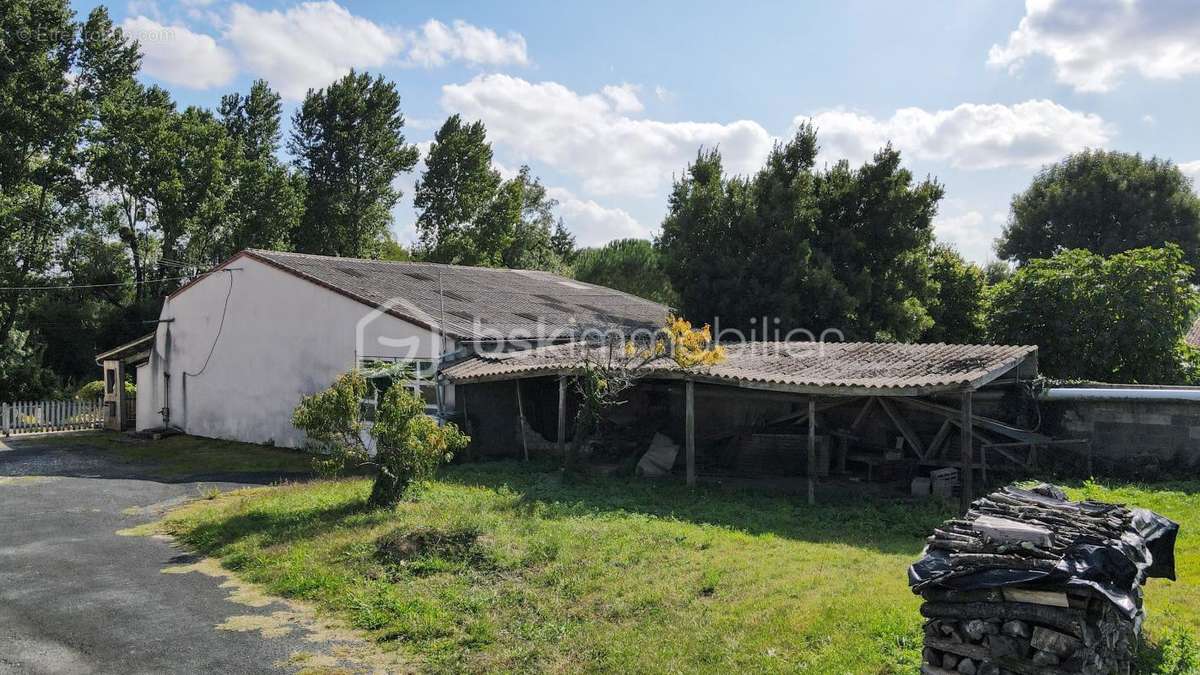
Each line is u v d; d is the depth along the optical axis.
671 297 35.22
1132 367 19.05
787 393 15.97
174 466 18.73
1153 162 42.03
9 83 30.53
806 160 26.53
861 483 15.30
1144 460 13.88
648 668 6.56
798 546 9.99
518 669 6.87
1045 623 5.18
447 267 27.66
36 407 26.36
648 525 11.09
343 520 11.74
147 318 36.69
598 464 17.27
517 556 9.71
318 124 44.06
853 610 7.19
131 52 37.59
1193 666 5.97
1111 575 5.31
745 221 24.88
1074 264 20.16
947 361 14.02
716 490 14.52
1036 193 45.12
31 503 14.43
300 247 44.12
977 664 5.42
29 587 9.34
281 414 21.45
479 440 18.45
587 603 8.23
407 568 9.55
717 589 8.28
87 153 35.22
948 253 29.52
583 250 54.47
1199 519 10.52
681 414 18.89
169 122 38.28
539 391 19.78
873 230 25.72
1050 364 20.05
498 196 49.81
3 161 31.27
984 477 13.57
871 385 12.84
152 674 6.88
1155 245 39.19
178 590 9.24
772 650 6.64
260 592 9.16
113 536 11.91
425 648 7.43
